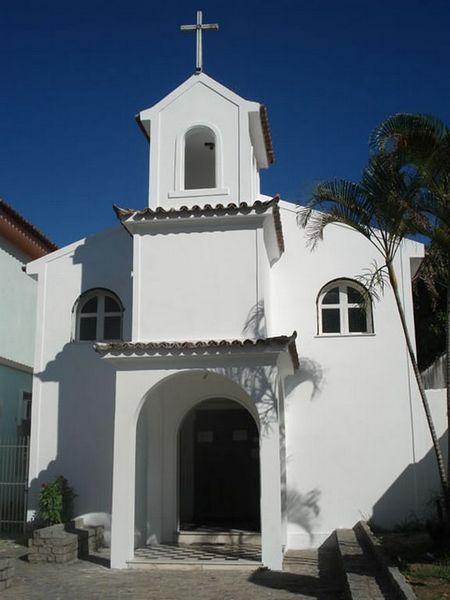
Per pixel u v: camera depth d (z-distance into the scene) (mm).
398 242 12266
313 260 15727
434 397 14781
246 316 12883
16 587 10227
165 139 14750
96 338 15781
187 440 16469
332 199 11734
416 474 14508
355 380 15078
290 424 15016
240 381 12102
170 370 12312
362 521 14180
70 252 16141
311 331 15391
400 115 10844
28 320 20953
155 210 13352
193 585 10266
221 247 13242
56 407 15375
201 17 15477
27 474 16531
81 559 12648
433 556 10422
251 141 15594
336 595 9523
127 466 12047
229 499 16125
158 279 13227
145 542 13891
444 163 10641
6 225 18844
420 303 21609
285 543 14156
